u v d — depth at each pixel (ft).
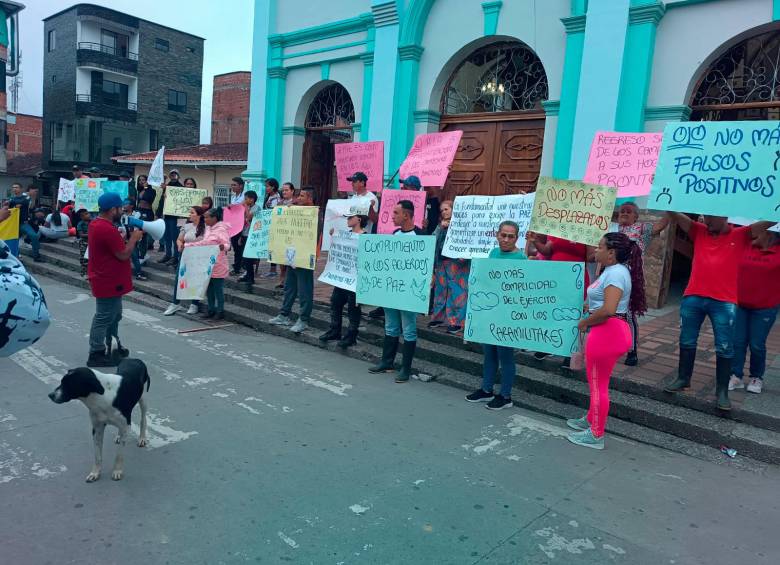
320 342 23.56
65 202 47.26
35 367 19.48
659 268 27.14
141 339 23.59
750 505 12.10
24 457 12.94
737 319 16.90
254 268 32.86
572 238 17.10
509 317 16.58
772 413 15.06
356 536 10.30
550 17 28.60
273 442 14.16
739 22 23.71
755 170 14.35
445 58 33.06
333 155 45.55
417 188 24.59
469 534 10.53
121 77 111.45
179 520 10.61
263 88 43.14
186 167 71.61
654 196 15.76
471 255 21.11
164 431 14.56
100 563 9.28
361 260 20.33
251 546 9.89
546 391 18.06
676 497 12.32
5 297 9.52
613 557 10.03
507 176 31.78
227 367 20.26
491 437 15.10
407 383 19.51
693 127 15.14
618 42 25.70
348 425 15.46
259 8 43.01
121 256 19.53
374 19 35.24
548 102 28.60
